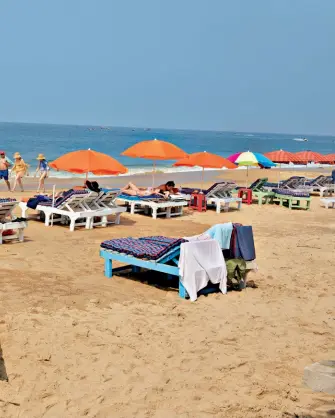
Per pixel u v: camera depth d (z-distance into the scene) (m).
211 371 5.12
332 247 11.65
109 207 13.35
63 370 4.91
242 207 18.33
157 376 4.94
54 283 7.57
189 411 4.37
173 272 7.41
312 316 6.95
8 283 7.35
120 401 4.45
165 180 28.56
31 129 147.00
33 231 11.70
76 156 13.05
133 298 7.19
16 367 4.88
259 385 4.90
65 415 4.18
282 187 22.61
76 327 5.92
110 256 8.10
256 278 8.73
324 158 23.05
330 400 4.69
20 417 4.10
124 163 42.41
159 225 13.55
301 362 5.46
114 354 5.33
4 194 18.72
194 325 6.32
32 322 5.91
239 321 6.57
